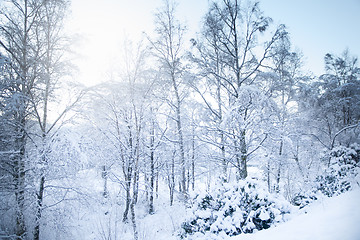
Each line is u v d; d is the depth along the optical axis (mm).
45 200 7559
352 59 12062
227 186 5809
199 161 9445
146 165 12008
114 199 11078
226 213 5133
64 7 7602
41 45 7543
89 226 8930
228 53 8070
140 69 9672
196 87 8250
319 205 4891
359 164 7062
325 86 12172
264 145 7719
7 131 6652
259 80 8164
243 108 6996
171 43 10180
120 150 9703
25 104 6746
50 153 6367
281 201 4949
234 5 7703
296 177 11781
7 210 6379
